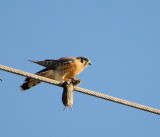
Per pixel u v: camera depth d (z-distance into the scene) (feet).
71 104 40.55
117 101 38.73
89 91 39.70
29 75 38.40
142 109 38.75
